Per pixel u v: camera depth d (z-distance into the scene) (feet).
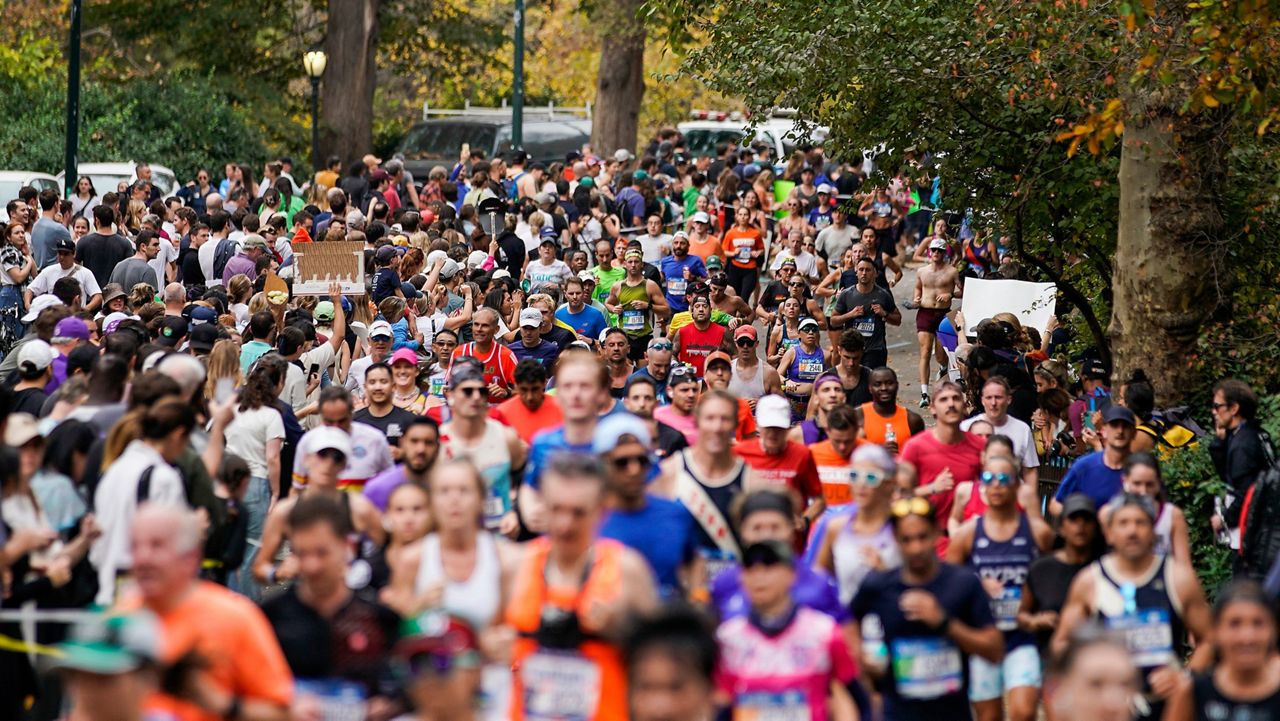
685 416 102.94
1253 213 123.44
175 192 277.03
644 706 46.62
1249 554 85.05
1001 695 74.59
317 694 57.41
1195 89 107.86
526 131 357.82
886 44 136.15
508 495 89.04
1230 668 60.13
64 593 74.59
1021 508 81.71
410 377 117.60
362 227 203.82
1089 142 110.11
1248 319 121.90
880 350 171.01
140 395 77.61
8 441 75.87
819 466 93.66
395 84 497.46
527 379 97.14
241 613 53.98
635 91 360.28
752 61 144.77
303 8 392.47
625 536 67.87
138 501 73.77
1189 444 105.91
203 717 52.60
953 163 140.87
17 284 168.25
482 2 452.76
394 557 72.84
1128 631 72.08
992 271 186.09
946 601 69.31
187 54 368.68
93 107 316.81
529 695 59.00
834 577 75.92
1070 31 126.52
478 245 201.05
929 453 96.58
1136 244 119.85
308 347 128.57
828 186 242.37
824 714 60.13
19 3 372.79
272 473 102.78
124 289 167.12
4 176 245.04
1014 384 129.18
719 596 65.57
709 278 175.32
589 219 230.48
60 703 73.31
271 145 354.95
